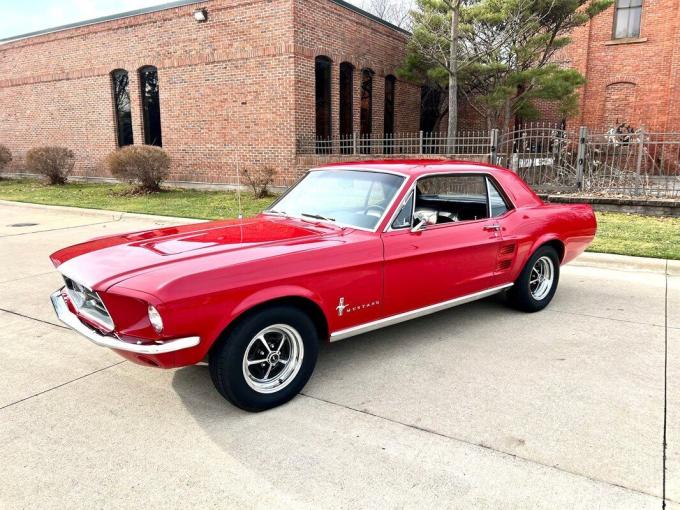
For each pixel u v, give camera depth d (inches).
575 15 577.3
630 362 160.7
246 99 589.6
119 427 125.3
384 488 102.3
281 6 547.5
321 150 625.0
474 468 108.3
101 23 677.9
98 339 121.6
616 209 436.8
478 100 676.1
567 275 270.2
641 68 756.0
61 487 103.1
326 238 147.4
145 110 681.0
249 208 483.8
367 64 681.0
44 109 772.0
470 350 171.6
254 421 128.0
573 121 802.8
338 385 146.9
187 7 606.9
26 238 372.5
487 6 573.0
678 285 249.8
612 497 99.0
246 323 124.5
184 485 103.7
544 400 136.8
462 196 185.2
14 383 148.9
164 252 134.9
